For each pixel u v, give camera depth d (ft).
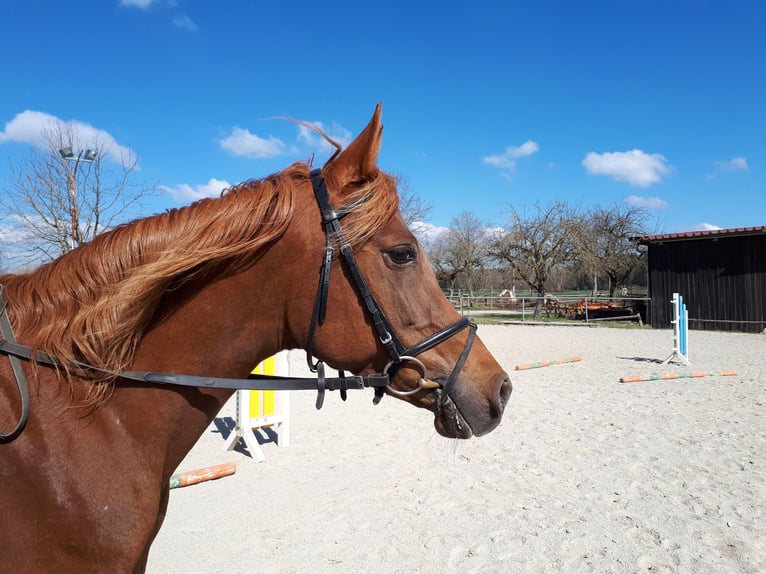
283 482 16.65
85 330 5.08
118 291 5.08
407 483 16.38
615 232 109.60
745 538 12.34
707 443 19.80
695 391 29.60
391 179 5.86
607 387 31.32
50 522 4.65
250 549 12.24
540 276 105.50
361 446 20.48
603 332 68.59
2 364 4.97
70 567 4.71
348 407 27.50
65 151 39.81
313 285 5.44
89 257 5.33
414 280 5.62
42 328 5.05
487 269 134.10
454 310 5.93
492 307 130.11
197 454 19.67
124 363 5.19
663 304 73.20
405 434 22.13
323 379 5.66
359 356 5.56
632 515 13.74
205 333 5.43
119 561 4.85
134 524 4.95
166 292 5.36
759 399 27.09
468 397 5.63
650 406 26.09
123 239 5.36
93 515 4.76
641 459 18.13
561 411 25.36
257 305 5.52
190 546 12.37
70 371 5.02
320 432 22.57
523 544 12.31
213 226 5.25
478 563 11.50
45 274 5.39
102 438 5.02
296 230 5.44
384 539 12.67
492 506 14.51
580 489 15.61
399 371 5.58
